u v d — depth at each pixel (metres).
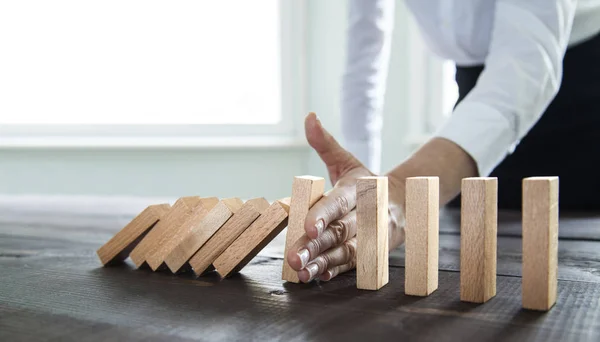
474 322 0.42
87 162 2.35
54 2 2.45
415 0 1.28
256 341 0.38
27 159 2.39
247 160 2.23
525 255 0.46
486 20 1.20
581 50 1.26
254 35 2.34
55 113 2.47
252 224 0.58
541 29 0.84
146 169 2.31
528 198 0.46
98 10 2.43
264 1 2.31
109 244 0.66
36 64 2.47
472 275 0.48
